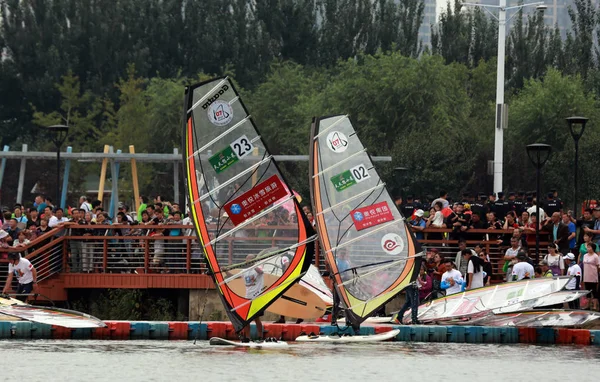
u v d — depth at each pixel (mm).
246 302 73875
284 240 73438
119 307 95812
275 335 82375
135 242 98438
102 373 61250
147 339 81500
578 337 80688
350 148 77812
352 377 60781
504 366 66062
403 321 85188
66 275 96562
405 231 78062
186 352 71562
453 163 181875
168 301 98125
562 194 182750
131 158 139000
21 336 81188
